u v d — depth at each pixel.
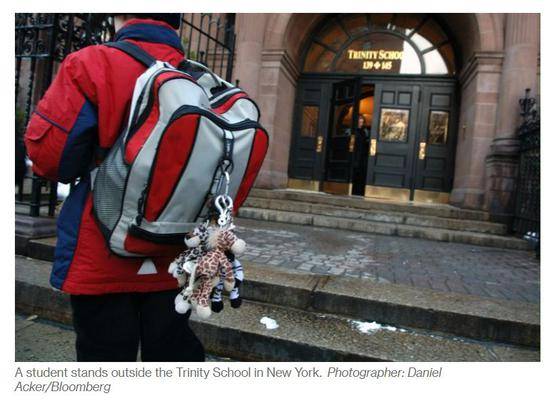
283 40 7.96
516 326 2.46
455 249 5.04
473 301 2.77
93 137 1.28
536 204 5.24
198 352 1.58
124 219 1.24
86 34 3.71
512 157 6.18
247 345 2.42
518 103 6.46
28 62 7.75
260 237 4.81
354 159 8.76
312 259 3.85
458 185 7.70
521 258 4.72
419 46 8.70
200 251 1.29
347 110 8.73
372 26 8.91
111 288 1.32
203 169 1.23
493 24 6.94
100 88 1.21
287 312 2.74
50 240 3.52
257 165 1.46
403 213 6.41
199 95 1.26
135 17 1.42
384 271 3.59
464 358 2.28
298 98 9.20
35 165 1.28
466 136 7.43
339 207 6.69
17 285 2.94
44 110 1.23
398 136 8.64
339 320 2.66
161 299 1.44
